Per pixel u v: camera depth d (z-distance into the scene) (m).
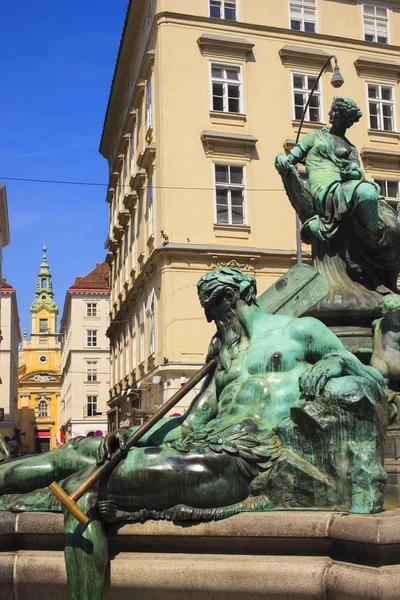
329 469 2.68
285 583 2.45
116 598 2.63
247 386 3.02
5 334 65.12
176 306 24.53
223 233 25.61
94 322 63.50
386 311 4.57
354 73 28.30
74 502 2.55
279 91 27.28
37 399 101.25
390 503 3.43
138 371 29.78
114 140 41.19
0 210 47.31
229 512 2.64
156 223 26.02
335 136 5.70
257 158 26.53
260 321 3.20
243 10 27.34
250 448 2.71
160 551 2.68
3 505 3.01
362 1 28.98
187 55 26.41
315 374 2.75
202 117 26.17
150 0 27.94
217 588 2.51
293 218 26.48
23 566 2.74
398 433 4.24
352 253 5.29
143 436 3.10
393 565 2.31
